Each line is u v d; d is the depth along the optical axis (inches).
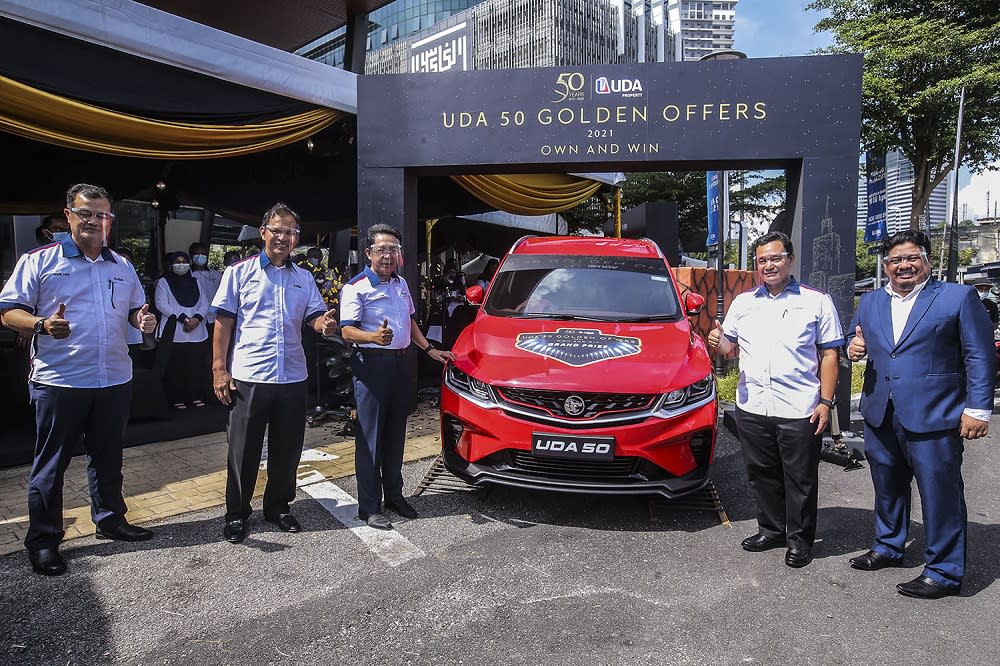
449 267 475.5
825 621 112.4
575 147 244.8
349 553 138.1
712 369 164.4
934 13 671.8
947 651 103.3
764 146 233.8
